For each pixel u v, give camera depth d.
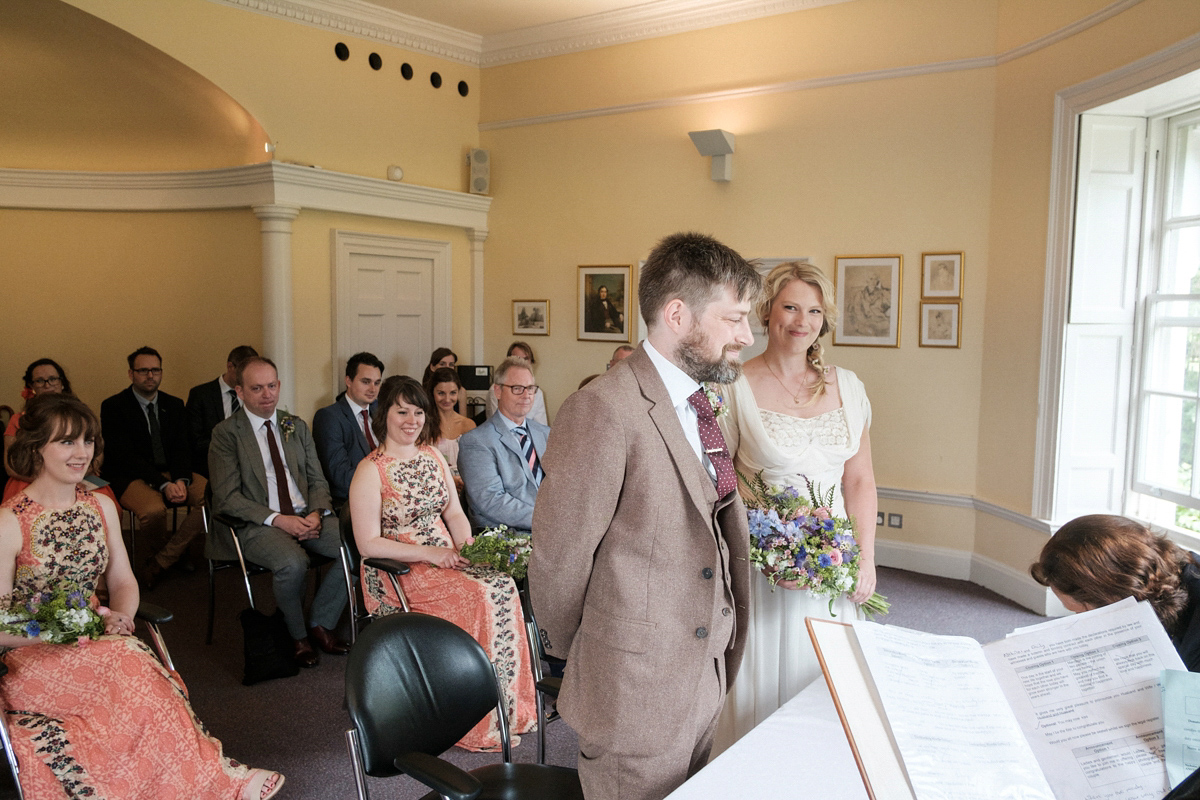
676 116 5.90
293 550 3.72
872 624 1.28
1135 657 1.27
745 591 1.59
